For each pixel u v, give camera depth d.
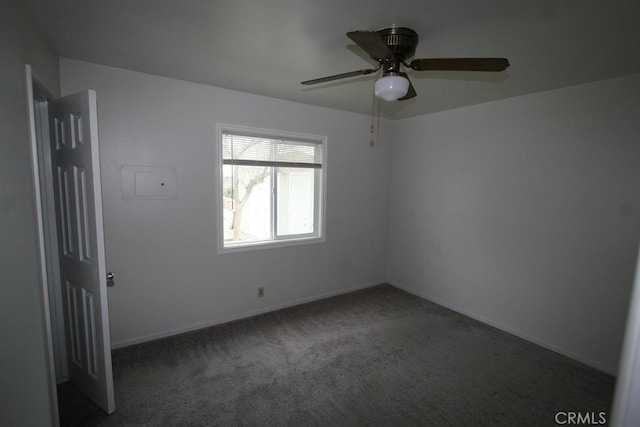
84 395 2.11
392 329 3.16
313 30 1.79
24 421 1.39
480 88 2.75
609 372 2.49
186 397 2.11
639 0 1.40
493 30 1.74
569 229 2.69
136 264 2.70
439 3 1.48
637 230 2.33
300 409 2.03
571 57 2.05
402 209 4.26
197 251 2.98
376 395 2.19
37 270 1.47
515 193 3.04
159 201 2.75
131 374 2.34
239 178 3.27
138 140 2.62
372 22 1.68
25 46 1.47
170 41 1.97
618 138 2.39
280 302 3.57
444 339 2.98
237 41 1.96
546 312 2.86
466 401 2.15
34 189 1.46
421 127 3.95
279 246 3.50
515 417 2.02
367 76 2.56
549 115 2.78
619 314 2.44
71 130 1.84
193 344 2.78
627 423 0.48
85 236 1.87
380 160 4.25
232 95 3.02
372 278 4.38
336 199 3.89
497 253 3.21
